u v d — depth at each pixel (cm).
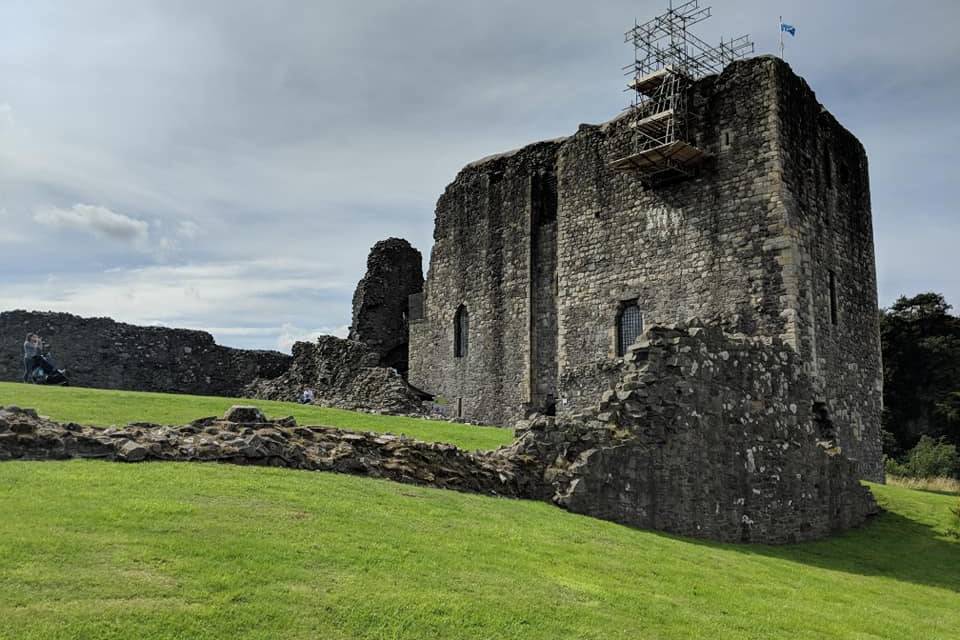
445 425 2166
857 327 2692
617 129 2789
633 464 1466
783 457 1844
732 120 2427
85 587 648
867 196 2905
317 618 666
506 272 3491
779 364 1927
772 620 939
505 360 3444
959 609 1266
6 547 695
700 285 2455
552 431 1471
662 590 970
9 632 564
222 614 641
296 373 3719
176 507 872
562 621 764
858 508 2066
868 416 2694
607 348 2720
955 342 6191
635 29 2712
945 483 3381
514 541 1032
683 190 2541
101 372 3669
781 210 2294
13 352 3516
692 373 1627
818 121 2606
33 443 1025
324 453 1246
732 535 1658
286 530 862
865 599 1212
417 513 1058
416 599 740
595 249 2812
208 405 1916
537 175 3422
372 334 4469
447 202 3903
